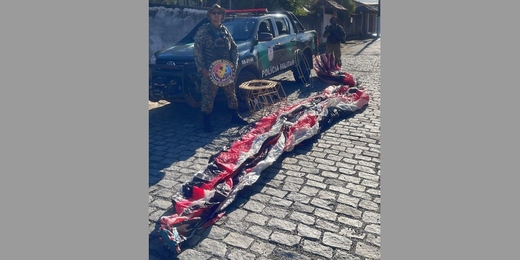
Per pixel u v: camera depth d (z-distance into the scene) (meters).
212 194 3.68
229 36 5.76
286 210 3.68
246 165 4.36
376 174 4.44
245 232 3.35
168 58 6.38
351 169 4.59
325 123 6.14
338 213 3.63
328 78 9.70
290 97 8.21
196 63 5.57
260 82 6.91
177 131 6.05
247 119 6.61
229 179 4.05
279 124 5.12
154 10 9.76
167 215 3.62
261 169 4.34
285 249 3.13
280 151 4.75
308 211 3.67
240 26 7.62
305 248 3.13
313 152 5.12
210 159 4.50
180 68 6.02
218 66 5.66
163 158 4.98
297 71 9.45
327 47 11.42
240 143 4.73
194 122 6.52
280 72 8.36
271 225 3.45
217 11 5.49
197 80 6.02
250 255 3.06
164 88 6.14
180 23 10.34
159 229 3.22
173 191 4.10
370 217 3.56
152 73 6.25
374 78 10.58
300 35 9.27
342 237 3.28
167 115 6.98
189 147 5.36
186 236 3.26
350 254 3.06
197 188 3.77
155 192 4.07
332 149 5.23
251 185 4.09
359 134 5.84
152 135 5.86
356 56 16.22
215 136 5.78
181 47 6.82
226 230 3.38
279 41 8.17
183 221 3.32
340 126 6.25
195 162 4.85
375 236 3.28
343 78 9.29
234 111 6.27
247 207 3.74
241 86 6.49
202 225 3.41
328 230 3.37
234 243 3.21
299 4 17.95
